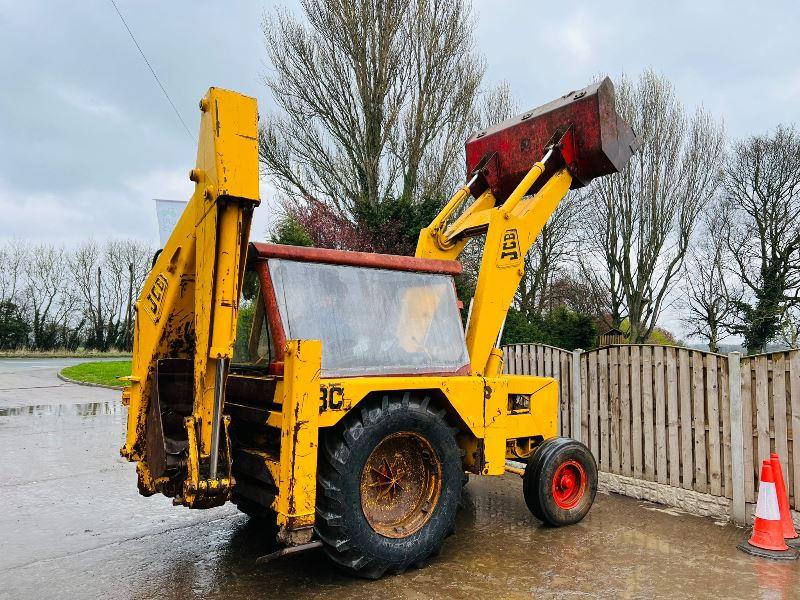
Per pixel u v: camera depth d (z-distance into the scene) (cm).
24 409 1241
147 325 396
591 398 638
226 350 337
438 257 528
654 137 2286
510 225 479
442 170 1797
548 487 474
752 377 491
